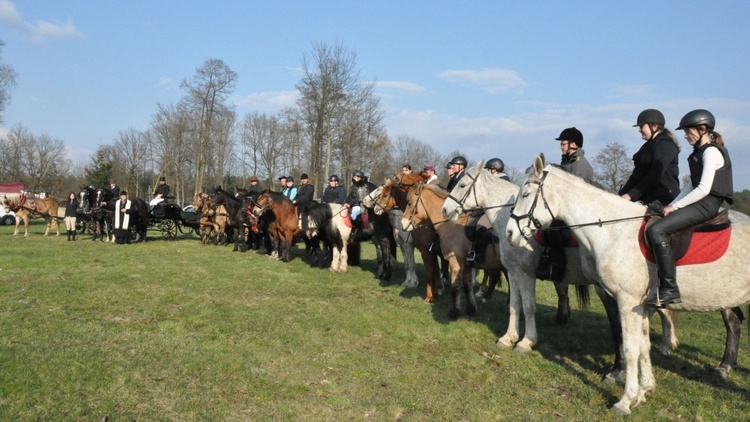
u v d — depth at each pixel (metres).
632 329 4.86
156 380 5.25
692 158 4.78
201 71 40.25
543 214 5.39
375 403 4.89
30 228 26.89
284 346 6.54
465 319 8.18
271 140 47.28
